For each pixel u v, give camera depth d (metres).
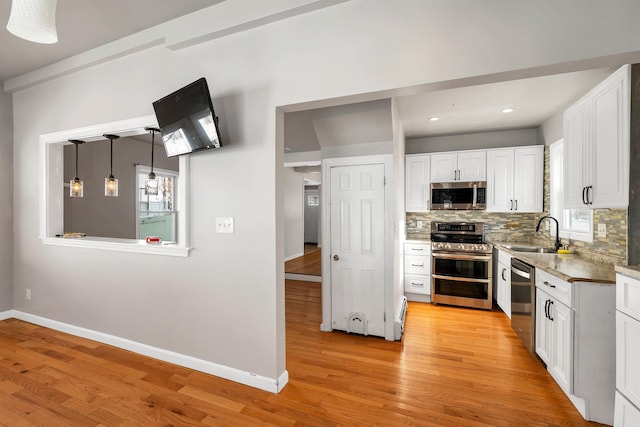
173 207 5.87
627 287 1.51
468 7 1.56
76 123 2.82
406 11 1.67
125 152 4.81
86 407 1.90
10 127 3.28
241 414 1.84
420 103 3.23
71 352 2.58
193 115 2.01
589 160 2.29
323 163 3.13
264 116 2.04
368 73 1.75
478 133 4.46
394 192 2.93
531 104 3.27
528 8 1.46
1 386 2.11
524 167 3.95
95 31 2.34
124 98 2.56
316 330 3.19
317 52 1.87
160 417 1.81
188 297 2.33
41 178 3.07
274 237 2.04
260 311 2.09
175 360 2.39
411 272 4.27
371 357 2.58
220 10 2.04
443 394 2.05
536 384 2.18
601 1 1.36
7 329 3.05
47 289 3.09
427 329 3.22
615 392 1.64
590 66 1.46
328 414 1.85
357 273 3.05
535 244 3.89
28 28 1.24
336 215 3.11
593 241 2.63
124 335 2.64
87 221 4.24
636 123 1.91
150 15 2.16
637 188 1.95
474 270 3.91
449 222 4.54
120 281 2.64
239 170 2.12
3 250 3.27
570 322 1.90
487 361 2.52
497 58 1.51
